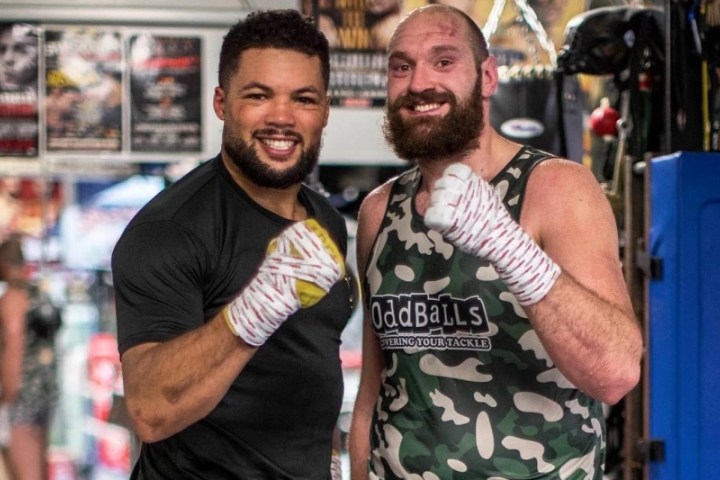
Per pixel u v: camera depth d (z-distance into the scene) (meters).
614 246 2.39
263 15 2.33
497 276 2.42
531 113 3.90
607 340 2.17
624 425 3.34
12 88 5.47
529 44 4.10
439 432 2.49
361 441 2.79
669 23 3.24
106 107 5.51
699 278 3.01
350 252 5.38
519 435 2.45
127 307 2.23
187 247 2.25
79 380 5.79
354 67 4.91
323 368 2.42
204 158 5.56
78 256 5.88
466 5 4.70
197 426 2.32
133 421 2.13
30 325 5.22
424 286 2.51
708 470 3.03
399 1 4.87
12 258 5.19
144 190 5.93
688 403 3.02
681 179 2.99
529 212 2.44
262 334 1.98
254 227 2.35
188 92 5.51
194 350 2.02
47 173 5.63
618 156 3.51
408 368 2.55
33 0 5.34
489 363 2.45
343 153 5.27
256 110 2.29
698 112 3.26
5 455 5.20
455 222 2.00
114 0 5.36
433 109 2.48
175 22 5.40
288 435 2.38
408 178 2.66
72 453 5.71
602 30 3.42
